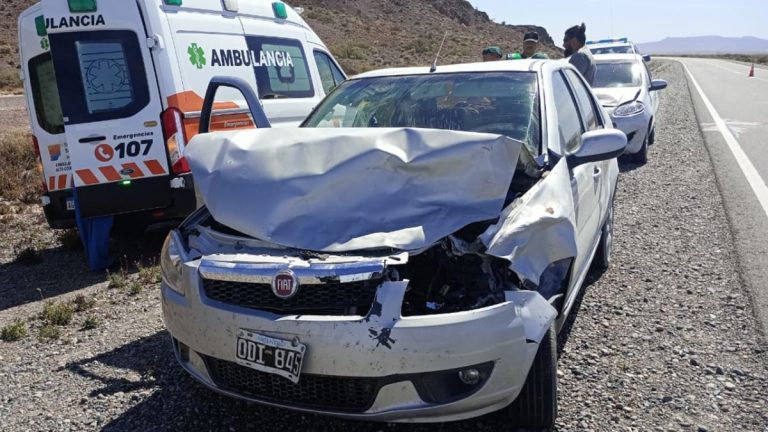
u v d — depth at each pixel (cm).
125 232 762
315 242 313
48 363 432
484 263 318
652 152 1152
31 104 709
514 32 8031
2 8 4491
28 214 912
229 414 356
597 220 490
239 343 303
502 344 291
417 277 335
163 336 468
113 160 628
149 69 636
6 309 555
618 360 405
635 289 526
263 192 342
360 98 481
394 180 333
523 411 323
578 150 414
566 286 357
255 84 772
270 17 841
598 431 330
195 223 376
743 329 445
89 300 559
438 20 7019
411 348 282
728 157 1065
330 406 299
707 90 2552
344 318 288
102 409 366
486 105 435
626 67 1212
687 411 348
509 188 356
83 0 606
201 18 702
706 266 571
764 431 329
